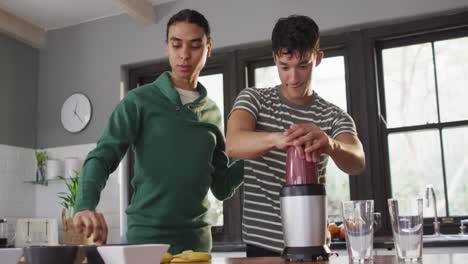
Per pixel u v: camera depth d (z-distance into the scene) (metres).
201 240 1.77
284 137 1.22
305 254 1.12
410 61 3.58
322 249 1.14
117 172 4.14
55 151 4.46
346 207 1.04
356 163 1.43
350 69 3.63
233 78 3.95
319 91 3.74
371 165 3.51
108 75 4.34
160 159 1.70
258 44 3.91
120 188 4.14
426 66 3.53
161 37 4.16
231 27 3.93
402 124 3.54
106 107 4.31
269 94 1.59
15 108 4.38
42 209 4.43
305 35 1.41
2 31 4.21
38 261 0.92
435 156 3.43
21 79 4.46
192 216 1.74
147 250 0.93
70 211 4.27
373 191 3.48
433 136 3.46
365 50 3.60
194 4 4.07
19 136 4.39
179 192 1.70
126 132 1.67
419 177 3.45
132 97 1.72
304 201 1.14
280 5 3.79
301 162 1.19
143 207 1.71
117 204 4.11
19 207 4.30
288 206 1.15
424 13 3.43
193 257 1.19
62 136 4.45
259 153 1.32
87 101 4.38
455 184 3.36
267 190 1.53
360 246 1.02
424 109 3.51
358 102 3.58
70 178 4.21
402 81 3.58
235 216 3.79
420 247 1.03
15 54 4.42
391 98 3.59
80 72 4.45
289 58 1.43
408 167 3.49
